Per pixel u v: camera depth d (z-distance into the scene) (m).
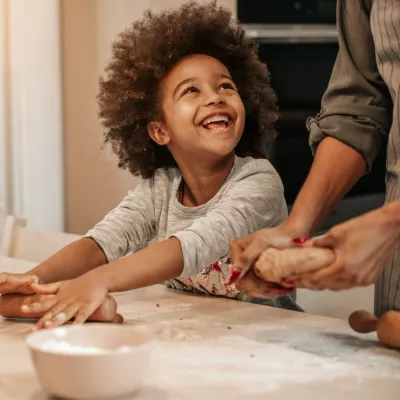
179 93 1.28
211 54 1.36
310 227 1.00
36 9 2.39
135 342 0.75
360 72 1.15
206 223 1.15
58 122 2.46
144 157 1.40
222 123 1.27
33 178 2.45
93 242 1.26
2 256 1.52
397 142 1.05
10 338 0.93
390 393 0.72
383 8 1.06
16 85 2.40
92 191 2.58
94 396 0.68
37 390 0.73
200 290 1.27
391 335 0.85
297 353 0.85
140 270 1.06
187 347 0.87
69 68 2.51
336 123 1.11
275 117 1.45
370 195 2.37
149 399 0.70
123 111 1.37
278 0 2.30
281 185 1.30
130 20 2.47
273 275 0.83
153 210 1.37
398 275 1.04
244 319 1.02
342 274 0.79
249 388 0.73
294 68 2.34
